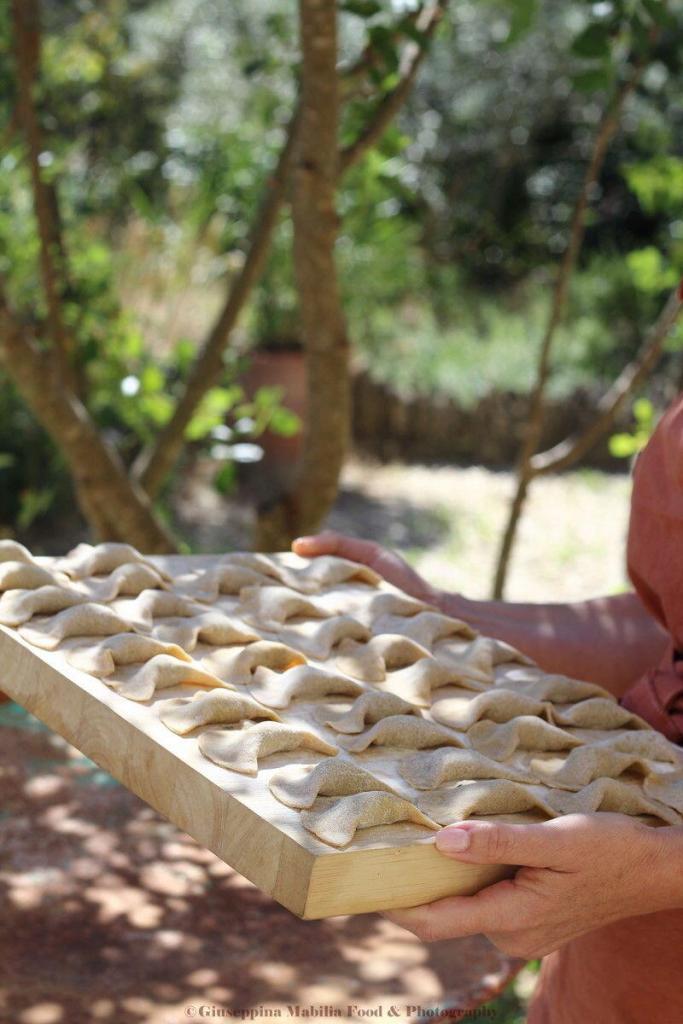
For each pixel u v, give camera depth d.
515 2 1.77
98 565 1.11
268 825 0.75
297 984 1.23
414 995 1.22
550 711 1.00
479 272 9.41
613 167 9.20
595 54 1.98
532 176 9.39
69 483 5.16
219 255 5.84
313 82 1.85
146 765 0.83
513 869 0.83
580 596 5.33
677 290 1.23
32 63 2.28
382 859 0.75
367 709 0.92
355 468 7.14
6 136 2.69
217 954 1.28
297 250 1.96
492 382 7.47
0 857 1.41
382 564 1.28
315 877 0.72
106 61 4.37
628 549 1.15
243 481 6.30
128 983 1.21
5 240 3.69
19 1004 1.16
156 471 2.34
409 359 7.62
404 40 2.27
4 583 1.01
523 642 1.24
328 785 0.79
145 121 7.55
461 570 5.50
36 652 0.92
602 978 1.11
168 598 1.05
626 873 0.83
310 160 1.89
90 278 2.87
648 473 1.11
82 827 1.49
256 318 6.18
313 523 2.16
